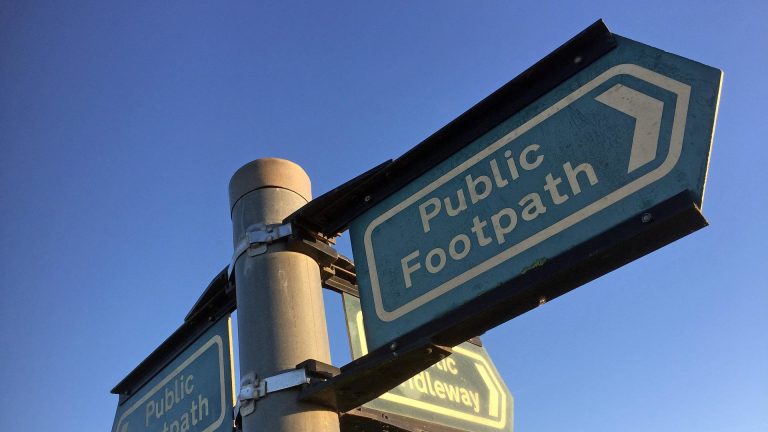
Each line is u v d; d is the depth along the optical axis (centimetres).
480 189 266
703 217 206
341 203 313
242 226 332
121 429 412
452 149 283
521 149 260
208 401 341
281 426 272
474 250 257
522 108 265
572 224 231
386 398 338
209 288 352
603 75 244
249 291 310
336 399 280
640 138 225
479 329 255
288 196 340
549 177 246
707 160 206
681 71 222
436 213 278
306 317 303
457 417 378
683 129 215
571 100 250
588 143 239
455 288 256
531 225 244
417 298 266
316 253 325
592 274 229
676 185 210
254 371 290
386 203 300
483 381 423
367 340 277
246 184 342
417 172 292
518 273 238
